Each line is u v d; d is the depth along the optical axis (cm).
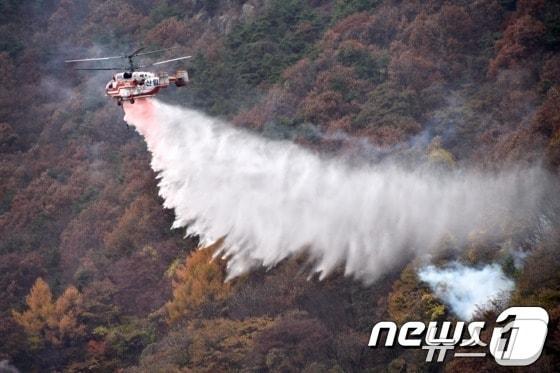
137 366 13112
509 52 16350
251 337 11988
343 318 12019
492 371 9519
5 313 15350
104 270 15175
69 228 16775
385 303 11675
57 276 15850
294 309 12288
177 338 12438
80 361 14050
